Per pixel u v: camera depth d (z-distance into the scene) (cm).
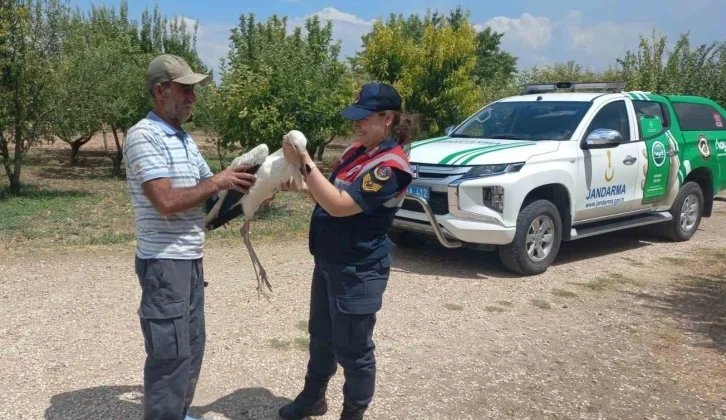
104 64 1358
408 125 317
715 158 880
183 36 2536
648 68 1544
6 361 427
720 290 643
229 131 1029
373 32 1520
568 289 631
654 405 394
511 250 646
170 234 289
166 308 288
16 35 1188
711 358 469
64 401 372
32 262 695
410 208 673
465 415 374
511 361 455
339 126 1104
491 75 3572
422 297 590
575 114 727
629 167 748
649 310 576
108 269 667
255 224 920
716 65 1498
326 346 344
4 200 1181
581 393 407
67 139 1493
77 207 1126
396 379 418
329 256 309
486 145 684
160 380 294
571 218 691
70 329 488
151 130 282
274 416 364
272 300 566
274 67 999
